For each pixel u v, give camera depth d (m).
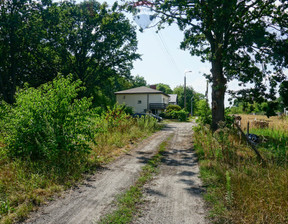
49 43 29.95
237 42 13.63
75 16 30.55
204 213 4.07
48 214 3.97
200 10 15.18
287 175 4.91
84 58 32.50
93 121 8.38
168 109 47.34
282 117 21.97
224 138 8.37
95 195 4.91
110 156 8.86
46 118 7.05
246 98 15.98
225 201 4.50
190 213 4.07
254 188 4.58
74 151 7.72
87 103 8.17
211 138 9.33
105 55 33.78
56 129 7.19
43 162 6.50
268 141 10.65
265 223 3.60
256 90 14.98
